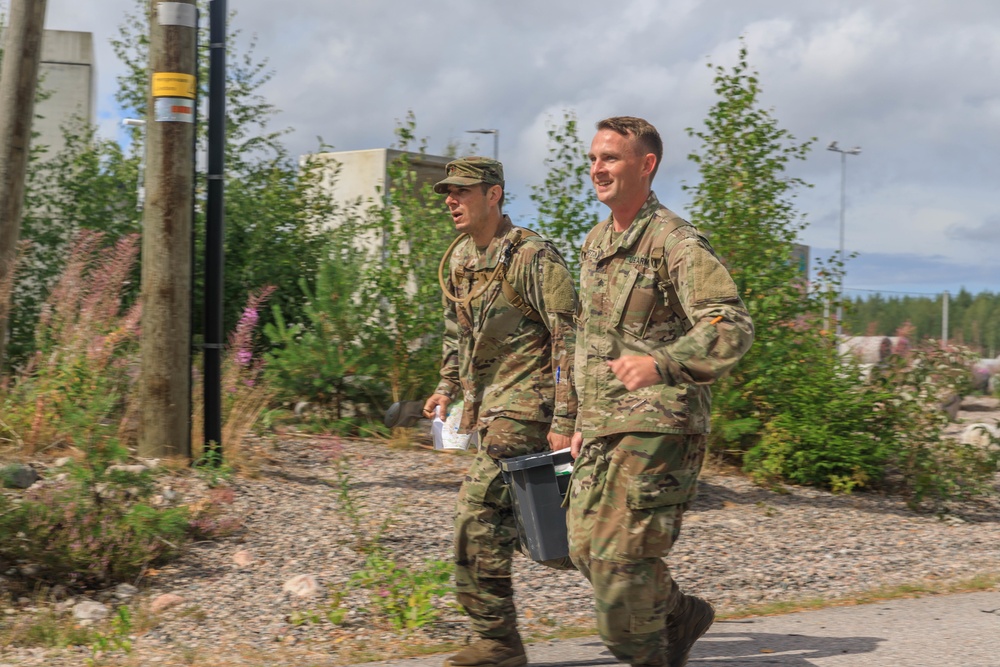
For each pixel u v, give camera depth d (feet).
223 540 19.48
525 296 12.91
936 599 17.97
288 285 36.01
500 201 13.46
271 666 13.85
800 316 30.45
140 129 39.68
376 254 34.81
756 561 20.57
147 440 23.45
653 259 10.66
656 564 10.84
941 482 28.14
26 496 18.45
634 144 10.84
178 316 23.76
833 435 28.35
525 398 12.94
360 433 31.24
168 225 23.72
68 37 48.93
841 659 13.91
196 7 24.30
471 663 13.16
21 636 14.88
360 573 16.62
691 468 10.68
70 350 24.16
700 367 9.71
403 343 33.06
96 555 17.37
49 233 34.40
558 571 18.65
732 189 30.30
